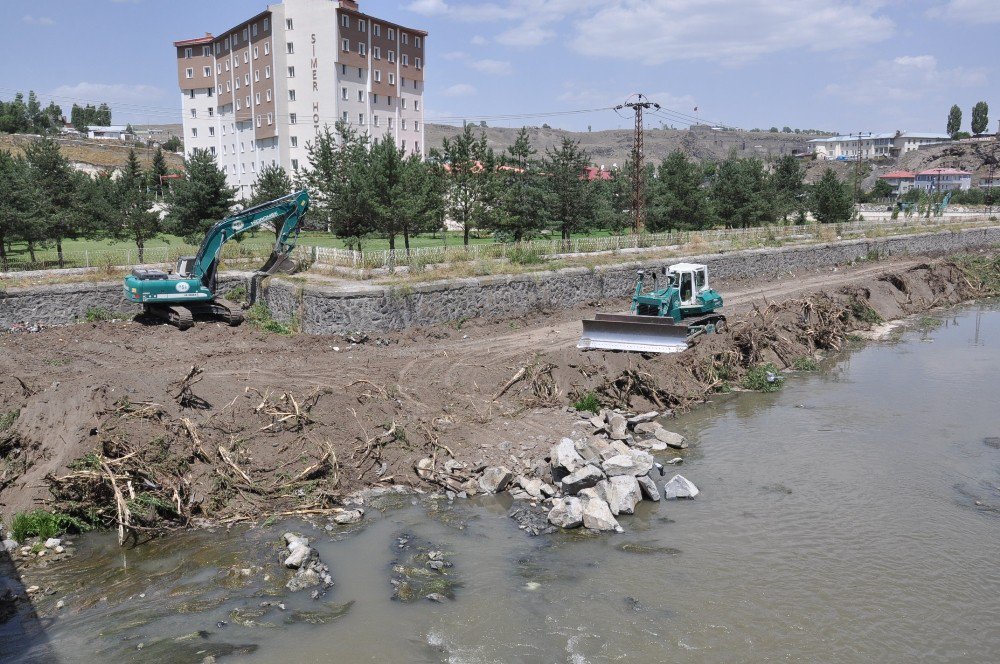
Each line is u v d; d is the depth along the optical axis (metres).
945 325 33.81
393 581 11.83
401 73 79.94
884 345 29.73
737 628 10.67
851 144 194.25
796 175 71.25
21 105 109.12
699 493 15.34
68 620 10.77
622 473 15.34
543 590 11.62
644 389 21.11
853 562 12.53
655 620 10.84
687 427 19.64
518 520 14.03
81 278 28.09
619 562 12.52
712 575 12.10
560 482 15.42
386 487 15.33
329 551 12.78
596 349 23.05
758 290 37.38
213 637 10.32
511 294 28.73
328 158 54.09
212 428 15.73
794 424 19.77
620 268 33.44
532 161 44.59
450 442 16.95
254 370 20.55
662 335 22.66
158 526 13.58
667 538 13.40
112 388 15.95
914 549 12.97
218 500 14.20
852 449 17.83
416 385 19.81
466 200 39.97
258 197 52.31
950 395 22.38
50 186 36.69
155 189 62.22
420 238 54.09
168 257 35.28
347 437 16.36
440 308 26.47
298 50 71.06
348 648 10.10
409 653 10.01
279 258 28.58
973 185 136.62
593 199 44.38
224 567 12.25
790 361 26.34
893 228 57.47
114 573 12.09
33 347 22.98
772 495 15.24
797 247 43.97
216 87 82.75
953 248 57.88
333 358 22.31
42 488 13.86
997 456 17.33
